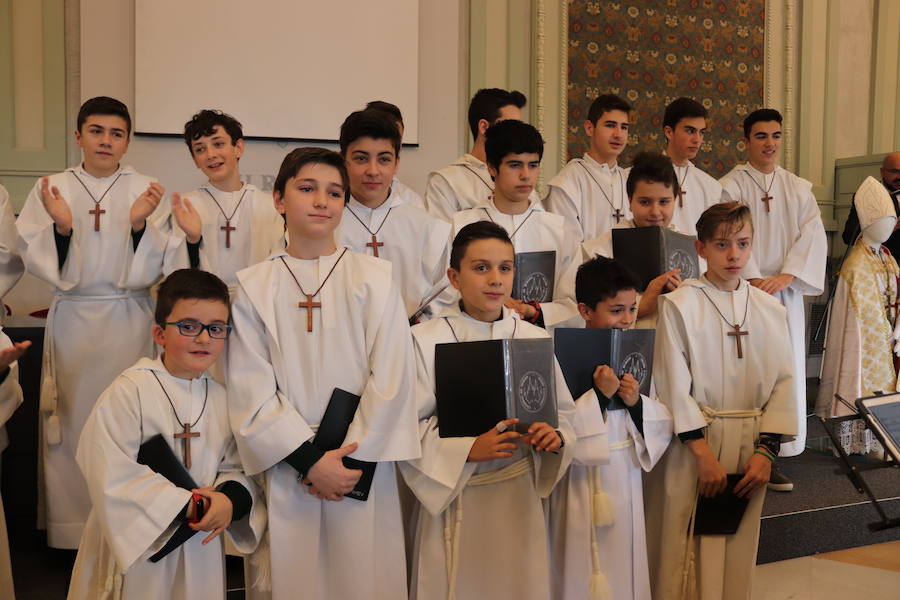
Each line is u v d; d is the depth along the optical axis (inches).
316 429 93.0
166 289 89.2
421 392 100.0
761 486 115.3
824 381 209.5
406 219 123.6
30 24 198.1
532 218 139.4
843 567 146.3
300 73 217.6
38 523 142.3
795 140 273.4
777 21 269.4
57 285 133.8
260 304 92.9
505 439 93.3
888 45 286.2
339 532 92.6
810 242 185.0
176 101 207.6
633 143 253.4
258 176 216.8
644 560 112.6
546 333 107.9
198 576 88.0
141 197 132.6
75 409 136.3
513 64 238.4
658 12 253.8
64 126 200.7
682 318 116.7
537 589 101.1
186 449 88.9
